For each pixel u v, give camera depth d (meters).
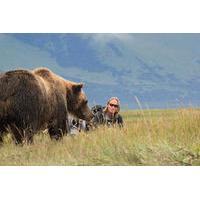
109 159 23.88
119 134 26.36
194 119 26.98
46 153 25.44
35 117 27.73
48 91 30.06
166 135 25.91
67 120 31.77
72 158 24.39
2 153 25.70
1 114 26.84
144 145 24.28
